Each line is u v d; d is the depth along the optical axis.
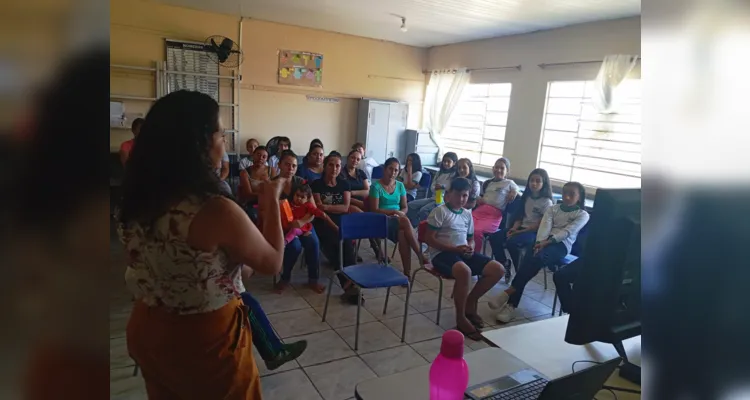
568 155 5.02
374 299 3.29
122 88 5.20
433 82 6.85
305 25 5.97
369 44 6.58
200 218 1.07
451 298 3.39
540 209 3.78
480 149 6.23
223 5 5.11
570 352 1.42
